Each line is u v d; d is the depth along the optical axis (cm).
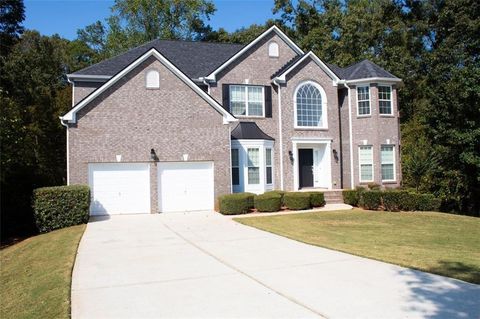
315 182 2689
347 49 4284
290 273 889
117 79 2005
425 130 2650
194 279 862
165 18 4791
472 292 730
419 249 1150
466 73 2342
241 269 936
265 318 628
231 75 2503
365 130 2617
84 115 1956
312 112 2606
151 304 709
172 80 2088
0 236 1934
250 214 1991
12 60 3400
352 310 651
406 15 4491
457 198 2530
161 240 1346
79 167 1944
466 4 3709
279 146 2514
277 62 2627
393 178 2628
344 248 1155
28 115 2911
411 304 673
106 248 1230
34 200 1738
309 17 4638
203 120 2128
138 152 2027
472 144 2309
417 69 3988
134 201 2022
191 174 2114
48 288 853
